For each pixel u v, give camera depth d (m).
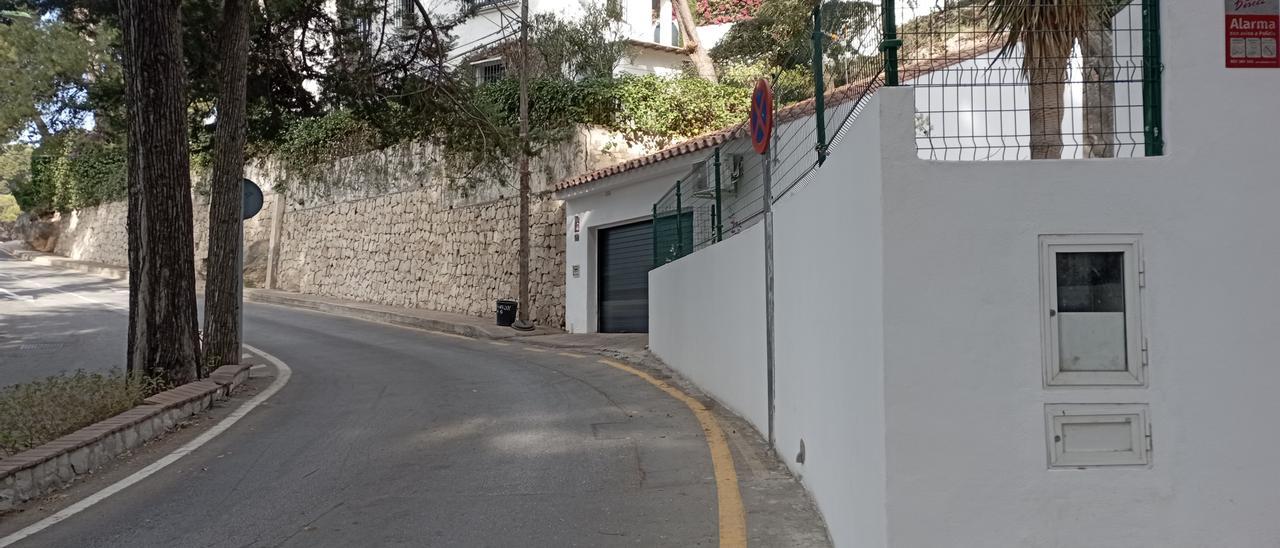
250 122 19.64
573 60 26.45
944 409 3.71
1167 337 3.74
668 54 31.20
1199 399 3.72
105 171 47.84
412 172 30.73
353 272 33.22
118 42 18.55
